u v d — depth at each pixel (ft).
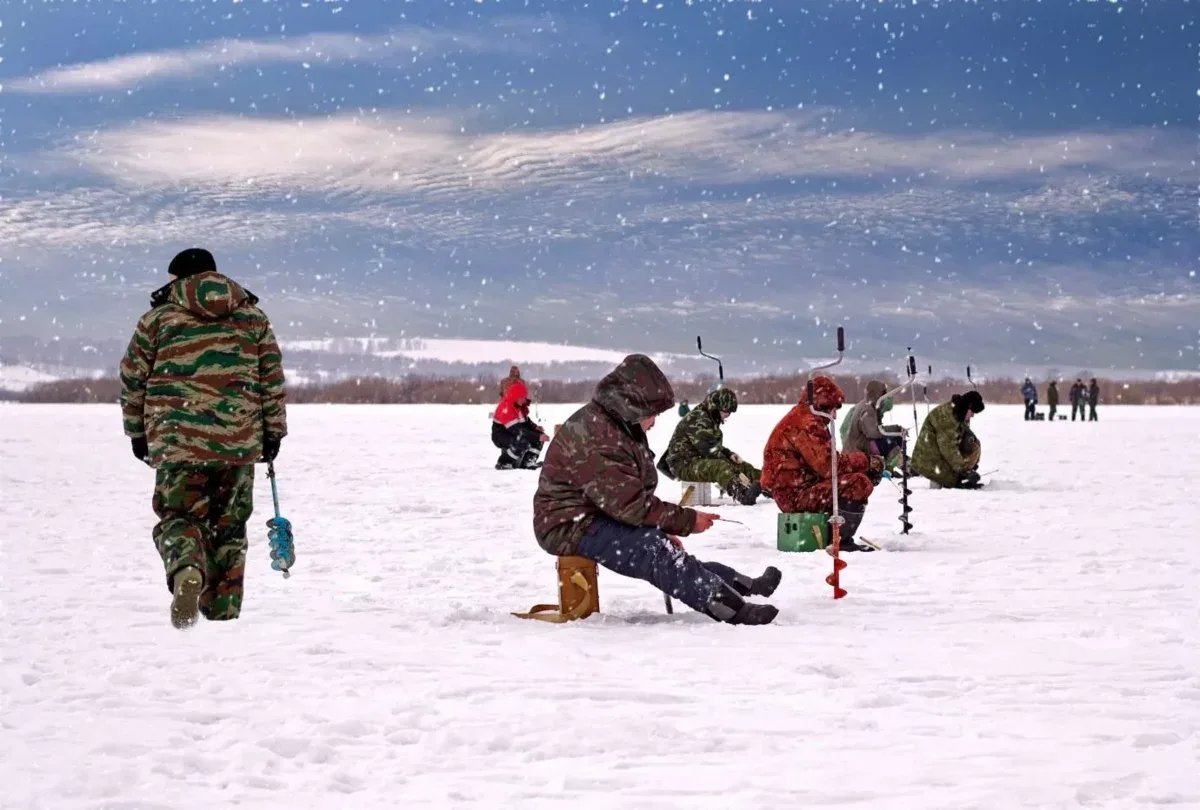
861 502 41.06
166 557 25.41
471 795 15.02
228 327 27.20
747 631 25.68
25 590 31.78
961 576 34.45
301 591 31.94
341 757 16.62
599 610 27.86
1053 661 22.57
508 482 71.41
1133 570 35.35
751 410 230.68
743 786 15.33
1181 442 114.21
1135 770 15.87
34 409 248.52
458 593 31.78
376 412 237.25
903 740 17.35
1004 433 136.46
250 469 27.58
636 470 27.61
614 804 14.66
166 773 15.84
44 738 17.46
